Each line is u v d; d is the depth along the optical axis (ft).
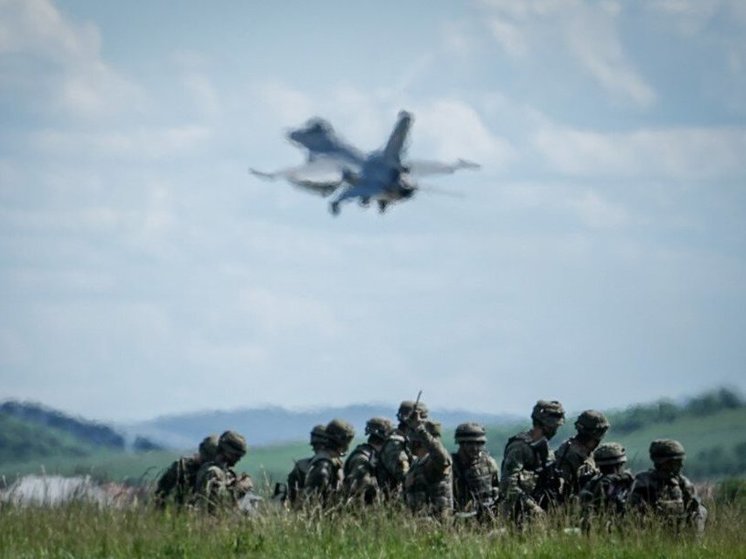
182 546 197.16
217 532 204.95
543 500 227.20
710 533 214.48
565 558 195.83
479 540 203.72
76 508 213.05
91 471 230.89
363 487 229.04
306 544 200.03
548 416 228.63
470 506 227.20
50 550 195.72
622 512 217.15
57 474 229.66
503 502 225.35
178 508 224.33
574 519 212.84
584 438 228.84
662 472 215.51
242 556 193.98
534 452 228.43
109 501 219.00
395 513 211.61
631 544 203.41
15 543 198.70
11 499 215.51
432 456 220.43
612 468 222.89
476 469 230.48
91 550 197.16
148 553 195.42
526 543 203.00
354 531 205.87
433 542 201.26
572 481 228.02
